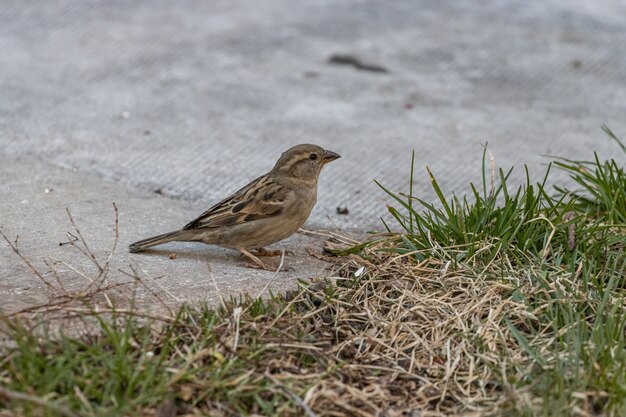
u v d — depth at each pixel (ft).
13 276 34.37
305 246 39.63
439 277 34.63
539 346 30.35
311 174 37.86
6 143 50.11
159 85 58.18
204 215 37.09
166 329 29.86
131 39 63.21
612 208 37.35
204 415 26.55
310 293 33.71
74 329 29.50
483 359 29.89
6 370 27.27
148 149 50.49
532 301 33.12
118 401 26.25
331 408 27.66
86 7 66.90
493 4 69.41
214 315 30.60
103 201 43.45
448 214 37.37
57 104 55.26
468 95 58.39
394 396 28.78
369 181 47.88
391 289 34.19
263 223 36.99
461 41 64.34
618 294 33.42
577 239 36.19
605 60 62.44
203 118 54.54
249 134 52.90
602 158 50.70
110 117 54.08
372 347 30.99
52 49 61.57
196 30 64.69
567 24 66.80
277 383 27.86
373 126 54.34
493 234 36.68
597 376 28.32
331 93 58.13
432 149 51.70
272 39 64.08
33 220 40.47
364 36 64.80
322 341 30.81
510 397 27.63
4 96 55.77
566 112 56.54
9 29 63.57
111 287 32.30
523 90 59.11
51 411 25.12
